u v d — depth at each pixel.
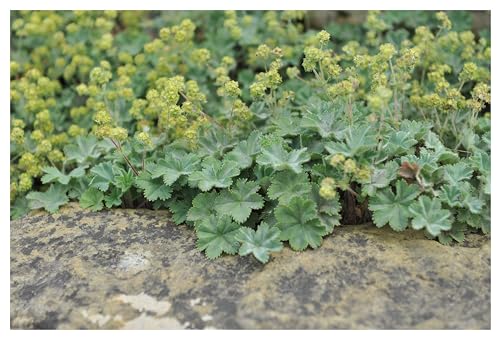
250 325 0.65
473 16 1.02
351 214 0.75
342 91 0.74
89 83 0.97
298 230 0.71
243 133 0.83
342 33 1.00
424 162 0.73
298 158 0.73
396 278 0.68
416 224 0.69
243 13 1.01
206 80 0.96
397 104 0.81
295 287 0.67
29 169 0.85
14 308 0.69
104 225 0.76
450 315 0.65
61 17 1.03
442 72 0.84
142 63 0.96
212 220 0.73
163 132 0.86
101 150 0.83
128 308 0.67
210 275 0.69
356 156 0.72
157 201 0.78
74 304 0.68
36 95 0.91
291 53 0.95
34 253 0.74
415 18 0.98
